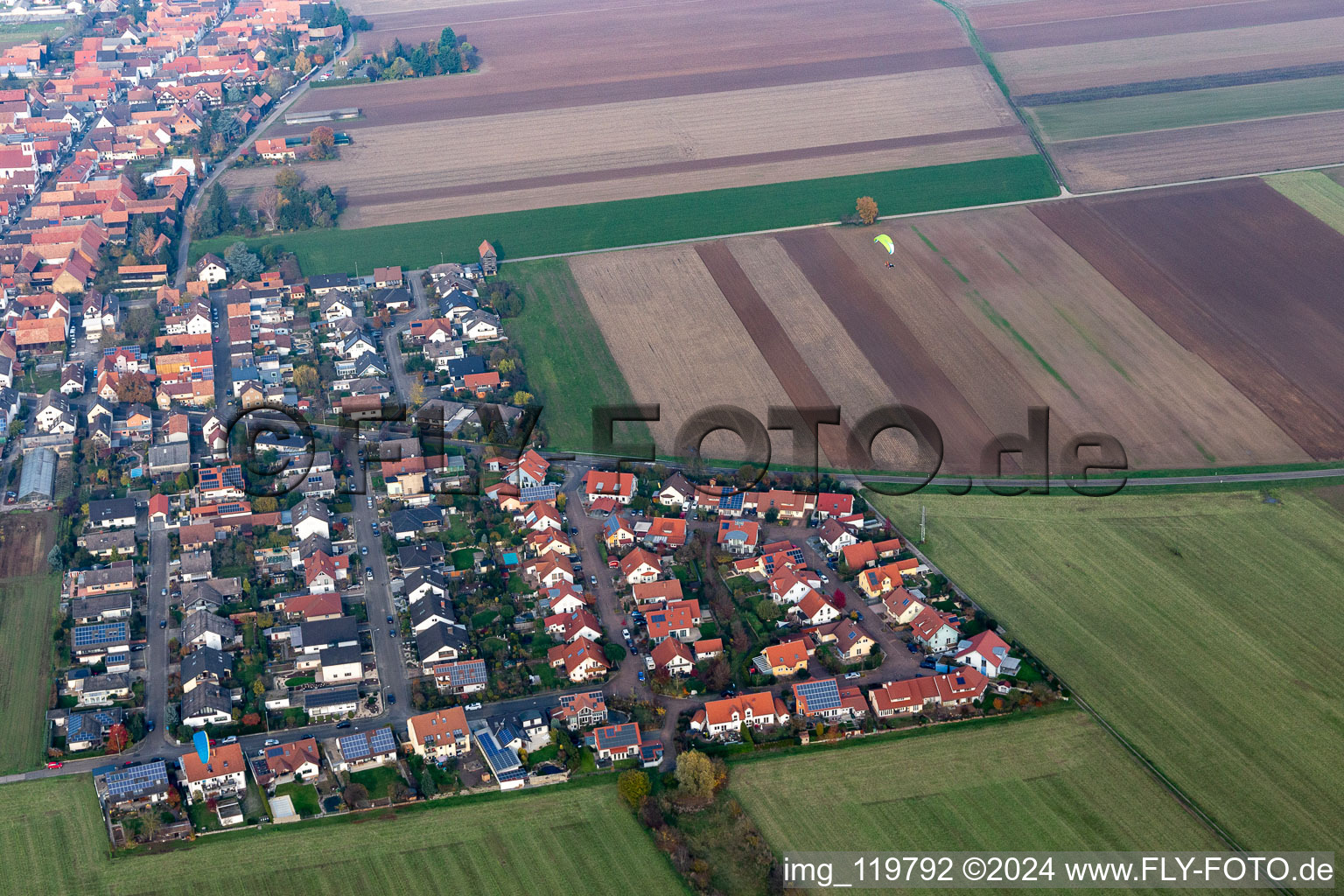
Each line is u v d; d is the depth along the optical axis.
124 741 184.62
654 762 180.25
